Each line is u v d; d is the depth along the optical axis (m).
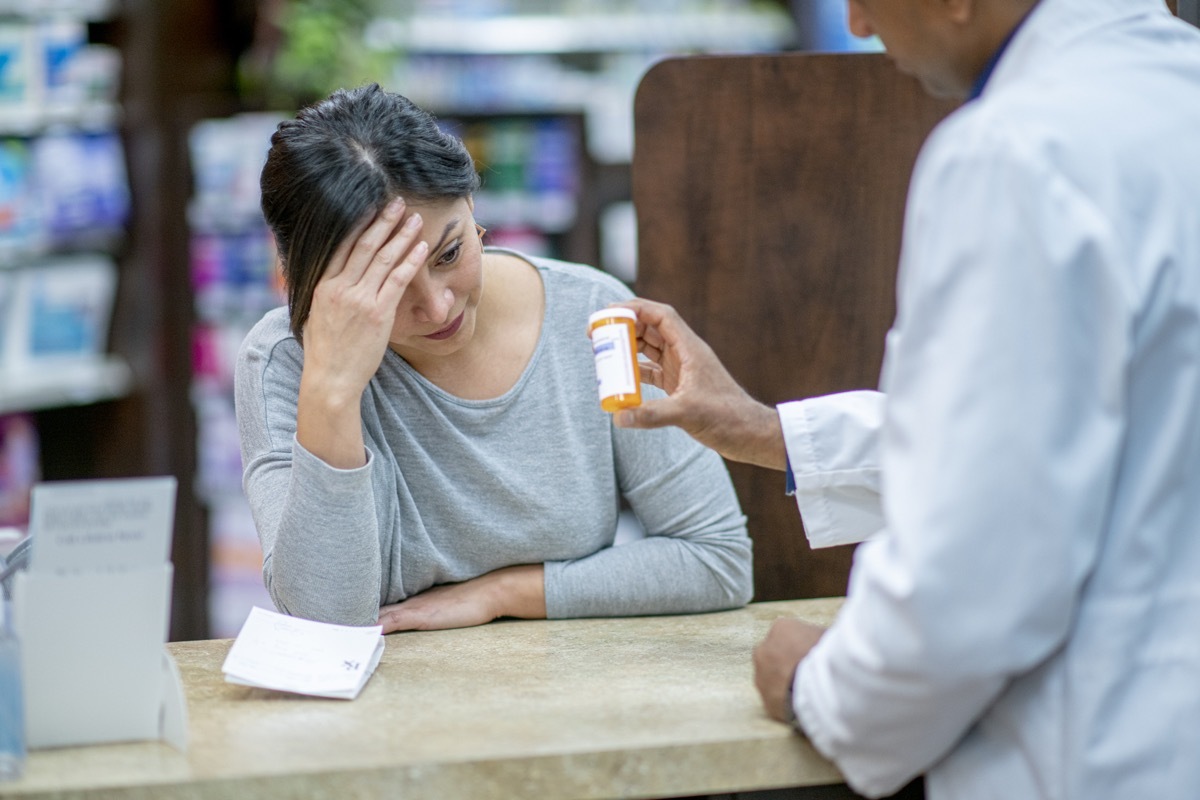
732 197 2.13
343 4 5.16
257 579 4.98
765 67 2.12
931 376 1.12
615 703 1.42
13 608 1.37
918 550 1.09
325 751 1.28
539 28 5.49
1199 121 1.19
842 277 2.15
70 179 4.52
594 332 1.57
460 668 1.58
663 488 1.88
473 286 1.69
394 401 1.81
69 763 1.28
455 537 1.85
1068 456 1.08
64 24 4.43
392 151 1.62
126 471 4.78
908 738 1.18
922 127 2.13
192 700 1.47
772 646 1.35
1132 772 1.13
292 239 1.65
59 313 4.52
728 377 1.64
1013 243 1.09
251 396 1.82
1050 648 1.12
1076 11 1.25
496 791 1.25
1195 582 1.15
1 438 4.44
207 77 5.08
